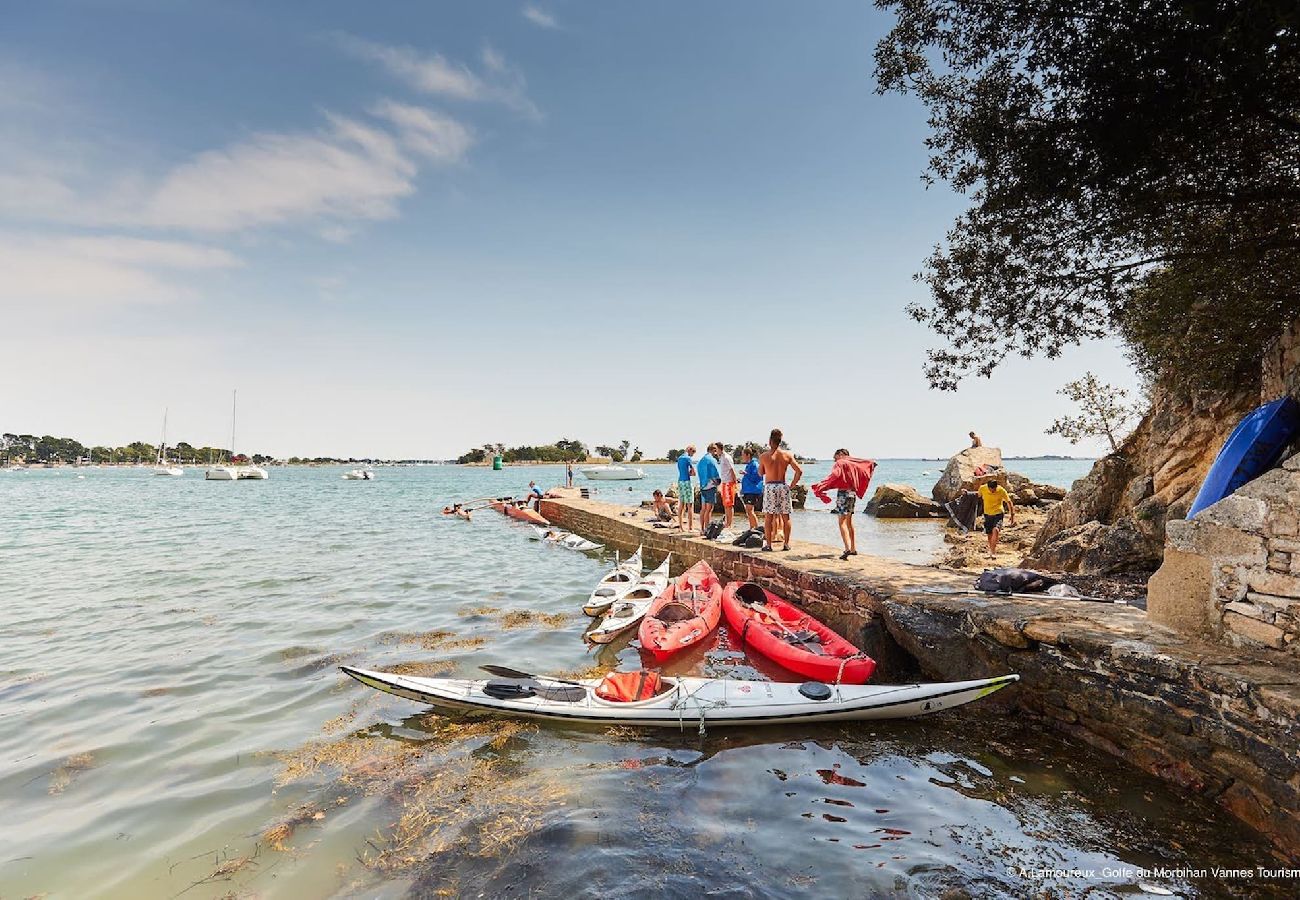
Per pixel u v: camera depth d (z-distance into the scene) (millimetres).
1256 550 5195
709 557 14258
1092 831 4676
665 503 20875
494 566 17094
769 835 4703
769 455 12977
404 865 4383
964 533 21547
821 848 4531
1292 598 4879
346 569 16344
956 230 9656
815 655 8023
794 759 5945
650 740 6355
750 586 11062
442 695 6934
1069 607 7254
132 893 4109
